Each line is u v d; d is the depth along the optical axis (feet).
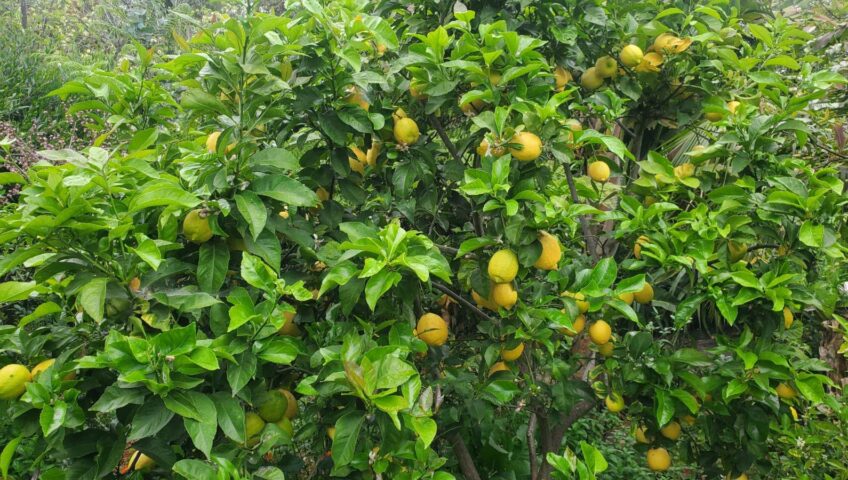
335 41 7.68
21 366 5.90
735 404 8.46
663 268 7.93
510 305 7.45
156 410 5.39
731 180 9.11
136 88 8.84
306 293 6.19
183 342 5.41
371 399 5.53
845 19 13.79
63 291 6.47
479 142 9.11
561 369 8.41
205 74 7.16
